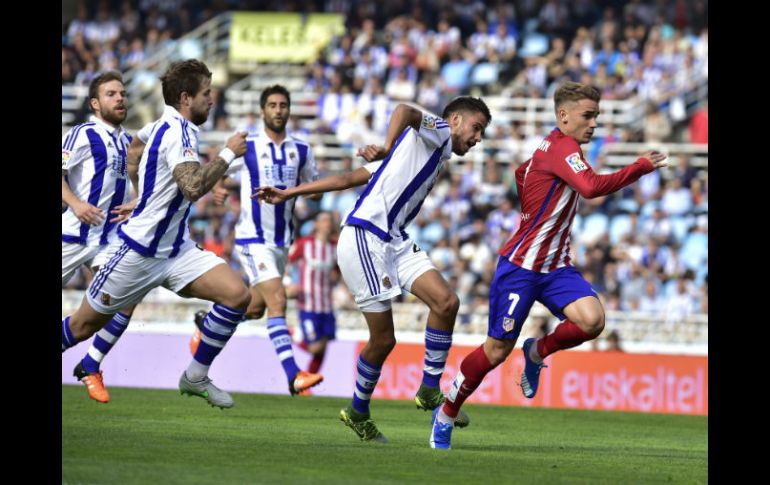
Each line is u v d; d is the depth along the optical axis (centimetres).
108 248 2862
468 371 2112
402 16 7412
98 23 7519
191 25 7538
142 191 2247
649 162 2027
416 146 2184
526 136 6556
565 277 2119
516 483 1634
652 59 6888
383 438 2264
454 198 6094
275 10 7550
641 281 5672
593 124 2111
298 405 3462
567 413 3741
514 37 7225
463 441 2456
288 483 1512
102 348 2867
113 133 2884
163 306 5306
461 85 7062
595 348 5081
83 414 2711
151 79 7369
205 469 1633
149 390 3891
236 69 7406
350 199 6216
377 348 2194
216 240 5841
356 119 6881
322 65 7206
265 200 2183
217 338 2389
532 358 2200
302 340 4338
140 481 1473
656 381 4119
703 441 2770
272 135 3266
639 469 1953
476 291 5706
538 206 2092
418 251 2244
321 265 4294
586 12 7269
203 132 6744
